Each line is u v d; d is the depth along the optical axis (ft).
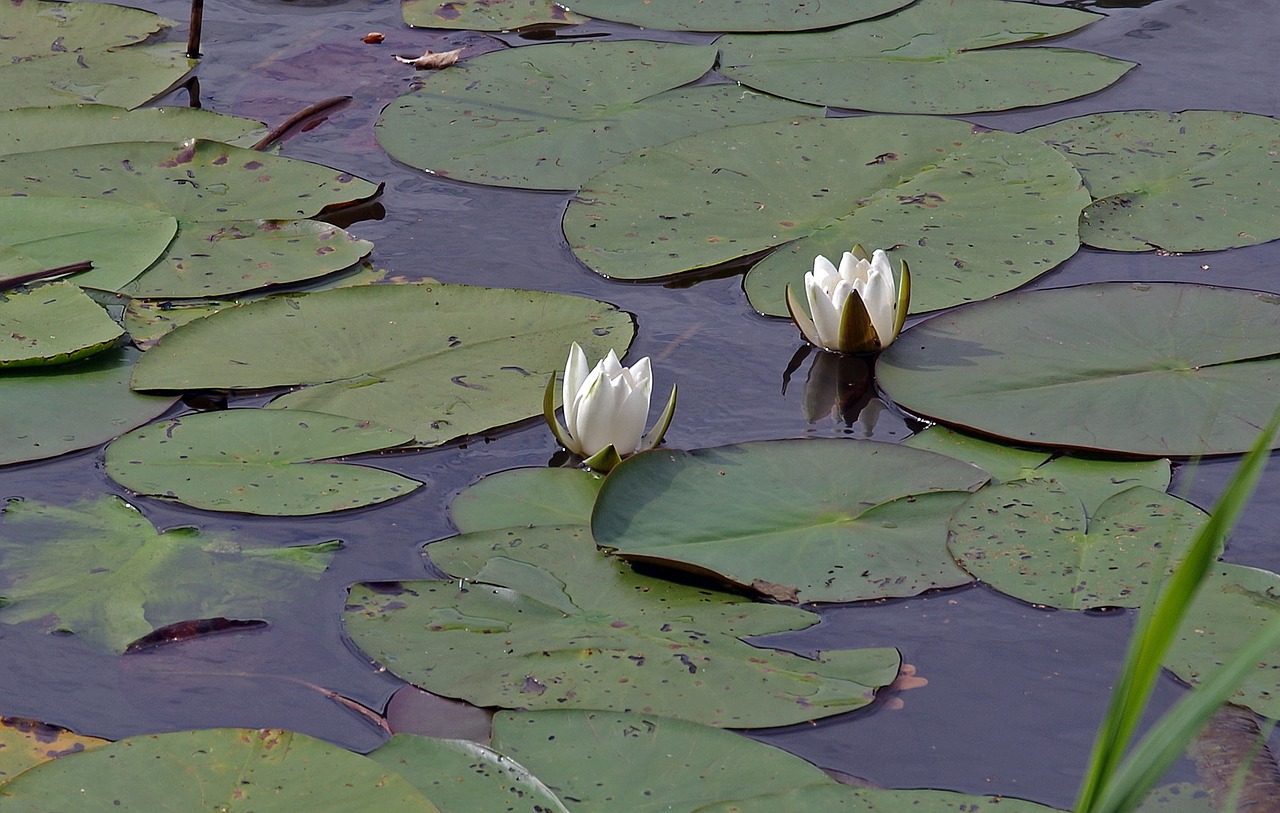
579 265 14.79
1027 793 7.72
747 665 8.70
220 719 8.41
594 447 11.19
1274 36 20.75
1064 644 9.00
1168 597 5.24
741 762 7.73
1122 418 11.43
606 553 9.95
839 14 21.90
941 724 8.29
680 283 14.46
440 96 19.12
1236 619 8.93
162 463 11.05
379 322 13.32
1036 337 12.74
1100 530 9.93
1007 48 20.53
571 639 8.95
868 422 11.84
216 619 9.32
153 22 22.03
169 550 10.05
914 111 18.48
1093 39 20.92
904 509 10.32
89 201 15.56
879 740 8.14
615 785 7.54
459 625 9.12
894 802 7.32
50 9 22.40
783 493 10.55
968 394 11.96
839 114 18.65
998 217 15.12
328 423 11.69
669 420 11.34
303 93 19.56
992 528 10.01
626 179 16.34
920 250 14.48
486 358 12.75
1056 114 18.34
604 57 20.25
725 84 19.43
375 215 15.99
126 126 18.03
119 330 12.86
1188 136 17.07
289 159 16.97
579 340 13.03
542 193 16.57
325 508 10.55
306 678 8.79
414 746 7.86
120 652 9.00
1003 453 11.18
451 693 8.45
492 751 7.77
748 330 13.55
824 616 9.29
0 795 7.22
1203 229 15.03
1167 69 19.66
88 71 20.03
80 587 9.62
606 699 8.35
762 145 16.97
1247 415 11.35
